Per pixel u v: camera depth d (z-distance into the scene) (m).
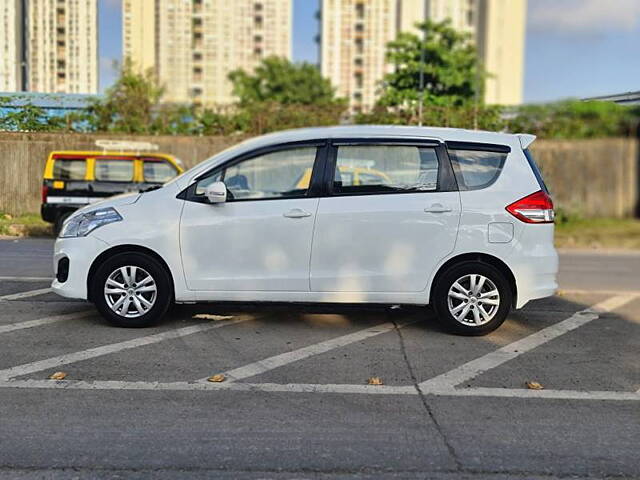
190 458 3.64
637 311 7.65
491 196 6.21
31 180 17.47
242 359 5.49
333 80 75.50
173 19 77.50
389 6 75.38
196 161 20.28
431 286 6.25
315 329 6.52
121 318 6.32
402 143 6.26
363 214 6.14
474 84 29.59
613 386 4.98
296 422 4.18
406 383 4.96
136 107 21.61
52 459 3.60
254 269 6.20
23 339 5.95
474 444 3.89
